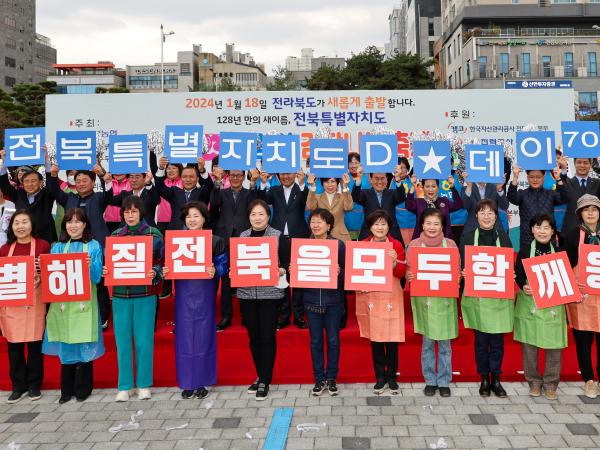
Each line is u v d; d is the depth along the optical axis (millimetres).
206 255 3967
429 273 3867
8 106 26297
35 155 4766
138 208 4062
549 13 34750
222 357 4488
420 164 4719
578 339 3990
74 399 4105
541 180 4809
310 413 3723
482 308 3854
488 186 4898
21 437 3453
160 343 4586
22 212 4098
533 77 34000
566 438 3285
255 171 4910
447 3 40875
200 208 4098
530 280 3742
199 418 3688
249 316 4078
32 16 65250
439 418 3605
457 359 4434
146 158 4871
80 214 4031
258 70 65188
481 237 4027
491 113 7699
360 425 3516
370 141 4738
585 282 3799
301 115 7766
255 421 3617
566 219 4812
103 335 4613
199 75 64750
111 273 3906
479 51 33906
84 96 7789
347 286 3834
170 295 5422
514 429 3418
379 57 27250
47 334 3992
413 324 4477
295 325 4789
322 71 26719
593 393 3910
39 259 3883
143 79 63438
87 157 4852
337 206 4773
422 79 26281
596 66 34188
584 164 4906
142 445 3299
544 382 3934
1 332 4543
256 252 3936
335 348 4047
